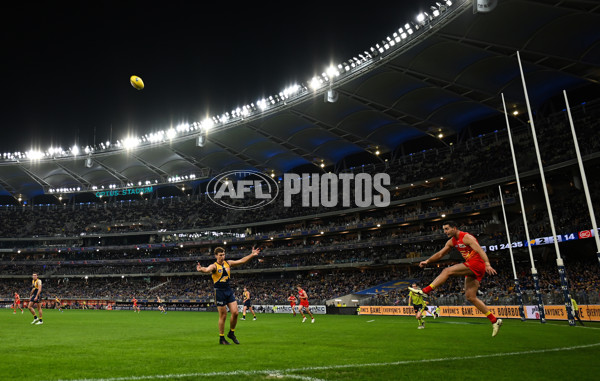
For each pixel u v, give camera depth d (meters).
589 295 27.33
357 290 55.25
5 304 71.19
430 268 55.47
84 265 79.06
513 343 10.66
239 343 11.09
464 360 7.54
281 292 60.91
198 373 6.24
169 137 65.25
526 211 47.19
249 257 11.06
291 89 53.44
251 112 57.94
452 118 54.03
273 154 68.25
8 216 85.62
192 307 61.47
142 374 6.20
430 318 32.41
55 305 71.94
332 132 59.78
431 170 58.62
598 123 43.88
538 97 47.66
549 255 43.56
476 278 9.07
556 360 7.54
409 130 59.22
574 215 40.69
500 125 54.91
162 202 84.56
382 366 6.88
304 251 64.88
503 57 40.22
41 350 9.59
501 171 49.38
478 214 53.06
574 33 35.38
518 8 33.69
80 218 84.31
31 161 73.31
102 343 11.39
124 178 79.69
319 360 7.63
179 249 77.69
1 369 6.71
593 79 40.28
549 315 26.50
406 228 60.06
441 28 37.78
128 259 76.31
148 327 20.67
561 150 44.47
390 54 43.00
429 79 45.25
